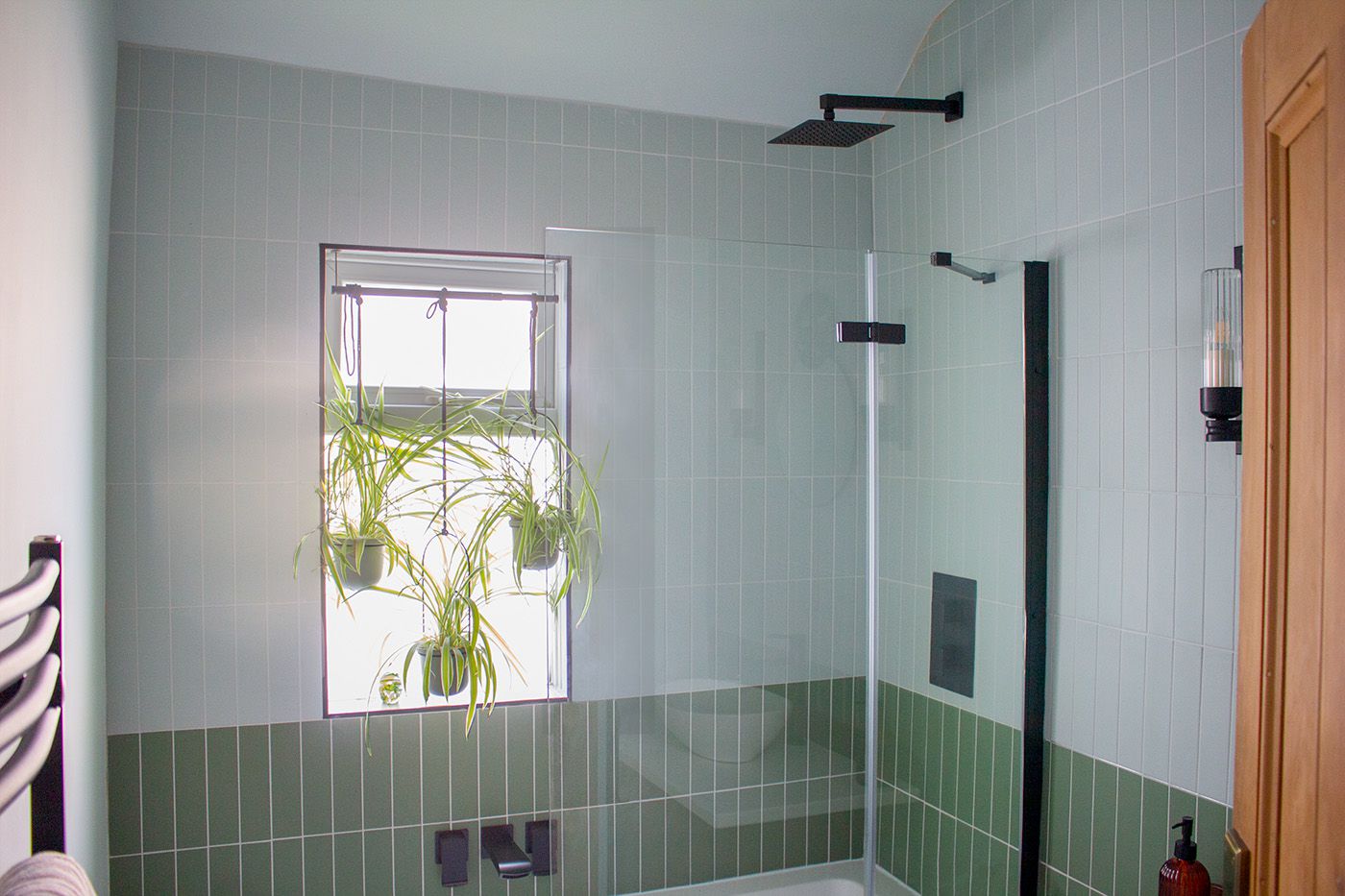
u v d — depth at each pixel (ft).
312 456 7.75
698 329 6.64
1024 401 7.15
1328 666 3.12
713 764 6.82
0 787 2.78
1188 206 6.00
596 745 6.62
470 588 7.39
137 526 7.34
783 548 6.89
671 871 6.80
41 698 3.22
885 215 9.02
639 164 8.59
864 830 7.14
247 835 7.59
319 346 7.75
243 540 7.58
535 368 7.78
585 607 6.54
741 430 6.75
